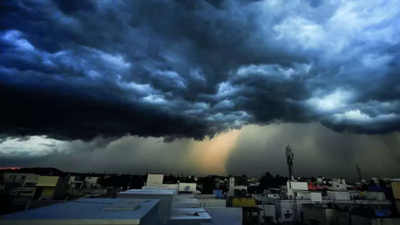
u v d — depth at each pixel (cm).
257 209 3403
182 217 1320
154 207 805
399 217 2470
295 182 4462
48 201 1335
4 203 1803
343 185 5594
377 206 3491
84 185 5509
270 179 9225
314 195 3938
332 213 3020
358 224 2580
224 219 2058
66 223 529
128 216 570
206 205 2512
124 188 5503
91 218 538
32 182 4456
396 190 2947
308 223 3453
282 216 3662
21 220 521
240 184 5153
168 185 3050
